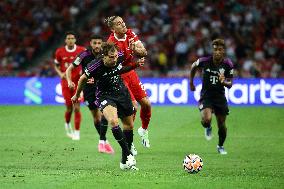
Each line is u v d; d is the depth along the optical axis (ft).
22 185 81.56
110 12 271.69
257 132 150.30
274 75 223.92
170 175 89.97
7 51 258.98
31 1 278.05
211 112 117.29
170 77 201.77
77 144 129.80
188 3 264.52
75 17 274.77
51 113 180.24
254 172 94.99
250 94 196.54
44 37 266.77
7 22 272.31
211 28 250.57
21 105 199.72
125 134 100.48
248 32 248.93
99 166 101.91
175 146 128.16
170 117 174.40
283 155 116.47
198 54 239.30
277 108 190.70
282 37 245.65
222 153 118.42
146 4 269.44
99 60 94.22
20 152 117.70
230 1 260.62
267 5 257.75
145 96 110.63
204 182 83.97
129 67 97.09
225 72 116.88
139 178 86.74
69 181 84.28
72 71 137.08
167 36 252.83
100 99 96.99
